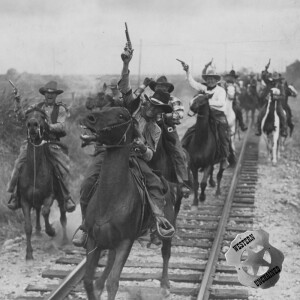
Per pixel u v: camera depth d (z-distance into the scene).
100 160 7.45
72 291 8.23
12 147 13.68
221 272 9.11
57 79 20.53
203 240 10.84
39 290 8.25
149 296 8.06
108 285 6.70
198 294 7.78
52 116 9.92
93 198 7.08
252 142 24.17
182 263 9.35
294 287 8.61
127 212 6.91
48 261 9.61
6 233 11.15
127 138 6.93
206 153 12.63
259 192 15.13
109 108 6.84
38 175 9.61
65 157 10.06
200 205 13.51
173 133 9.22
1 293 8.23
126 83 7.40
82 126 6.88
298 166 18.97
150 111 8.40
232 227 11.54
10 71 17.67
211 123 12.88
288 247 10.57
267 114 19.16
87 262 6.97
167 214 7.92
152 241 8.20
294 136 25.14
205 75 13.16
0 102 13.92
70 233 11.10
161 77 8.88
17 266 9.35
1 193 12.04
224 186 15.78
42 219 12.13
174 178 9.34
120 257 6.88
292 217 12.77
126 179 6.96
